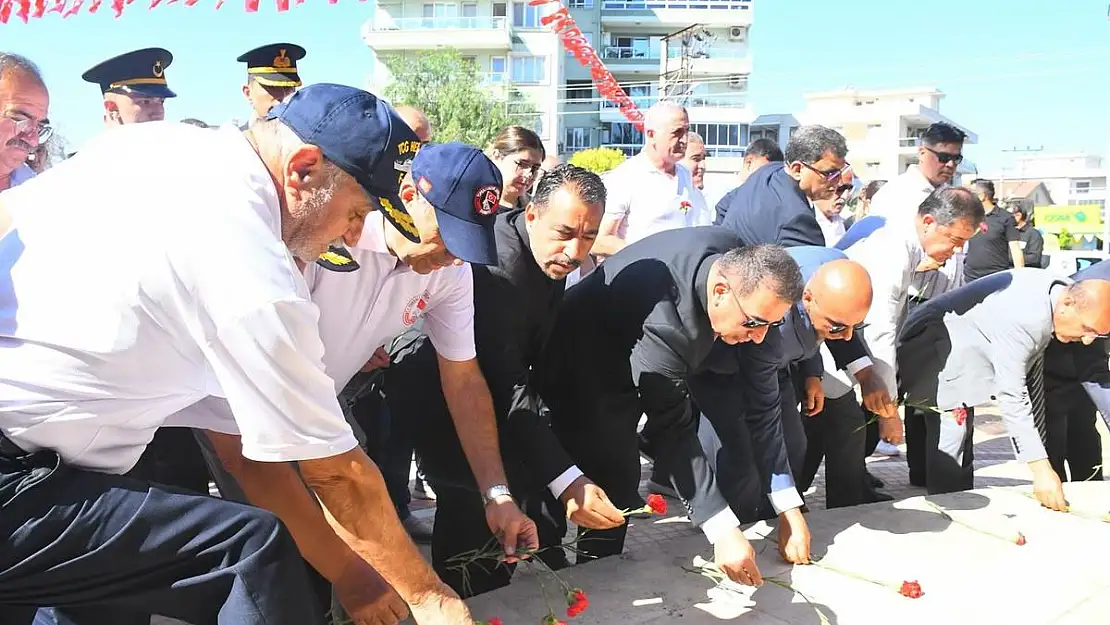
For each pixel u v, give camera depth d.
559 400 3.09
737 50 42.91
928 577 2.85
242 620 1.58
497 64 37.66
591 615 2.52
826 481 4.18
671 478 2.73
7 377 1.53
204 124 4.10
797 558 2.92
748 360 2.99
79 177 1.60
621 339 2.86
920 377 4.08
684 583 2.76
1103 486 3.88
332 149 1.58
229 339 1.48
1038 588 2.78
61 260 1.54
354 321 2.34
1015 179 55.47
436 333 2.55
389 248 2.24
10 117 2.76
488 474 2.47
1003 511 3.52
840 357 3.86
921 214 3.88
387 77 37.72
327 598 2.43
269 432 1.55
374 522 1.80
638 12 42.75
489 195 2.03
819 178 4.03
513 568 3.01
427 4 37.28
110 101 3.71
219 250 1.47
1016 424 3.65
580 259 2.61
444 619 1.88
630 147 42.72
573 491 2.60
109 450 1.63
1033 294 3.64
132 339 1.53
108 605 1.68
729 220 4.28
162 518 1.58
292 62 3.96
